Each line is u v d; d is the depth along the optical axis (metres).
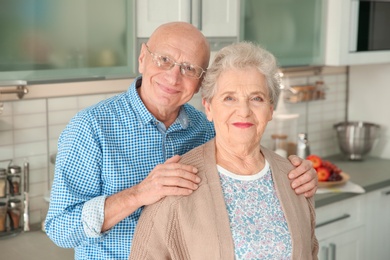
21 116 2.67
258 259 1.60
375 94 3.96
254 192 1.68
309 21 3.25
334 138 4.05
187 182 1.62
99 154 1.73
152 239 1.64
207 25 2.70
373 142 3.85
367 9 3.41
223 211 1.61
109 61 2.42
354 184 3.24
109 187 1.76
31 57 2.21
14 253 2.35
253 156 1.72
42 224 2.65
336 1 3.29
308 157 3.25
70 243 1.72
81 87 2.83
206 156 1.71
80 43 2.33
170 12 2.55
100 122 1.74
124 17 2.44
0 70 2.15
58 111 2.77
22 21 2.17
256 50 1.66
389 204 3.45
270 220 1.66
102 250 1.78
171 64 1.72
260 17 2.96
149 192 1.63
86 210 1.66
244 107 1.63
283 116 3.60
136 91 1.81
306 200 1.79
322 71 3.89
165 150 1.85
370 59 3.49
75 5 2.29
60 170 1.71
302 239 1.68
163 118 1.84
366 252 3.34
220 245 1.58
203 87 1.71
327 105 3.98
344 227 3.18
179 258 1.64
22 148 2.69
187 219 1.61
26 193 2.62
